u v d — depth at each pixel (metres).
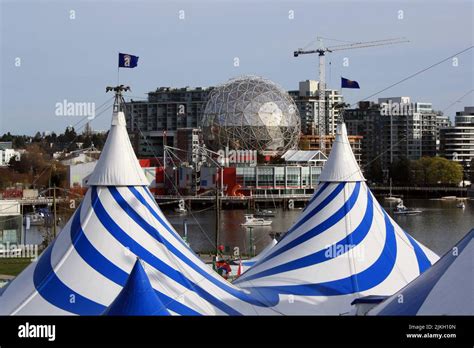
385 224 36.66
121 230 30.27
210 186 169.75
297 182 175.88
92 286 28.64
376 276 34.06
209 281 30.69
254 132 198.75
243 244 98.38
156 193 173.38
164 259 30.14
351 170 36.62
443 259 27.72
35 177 151.12
